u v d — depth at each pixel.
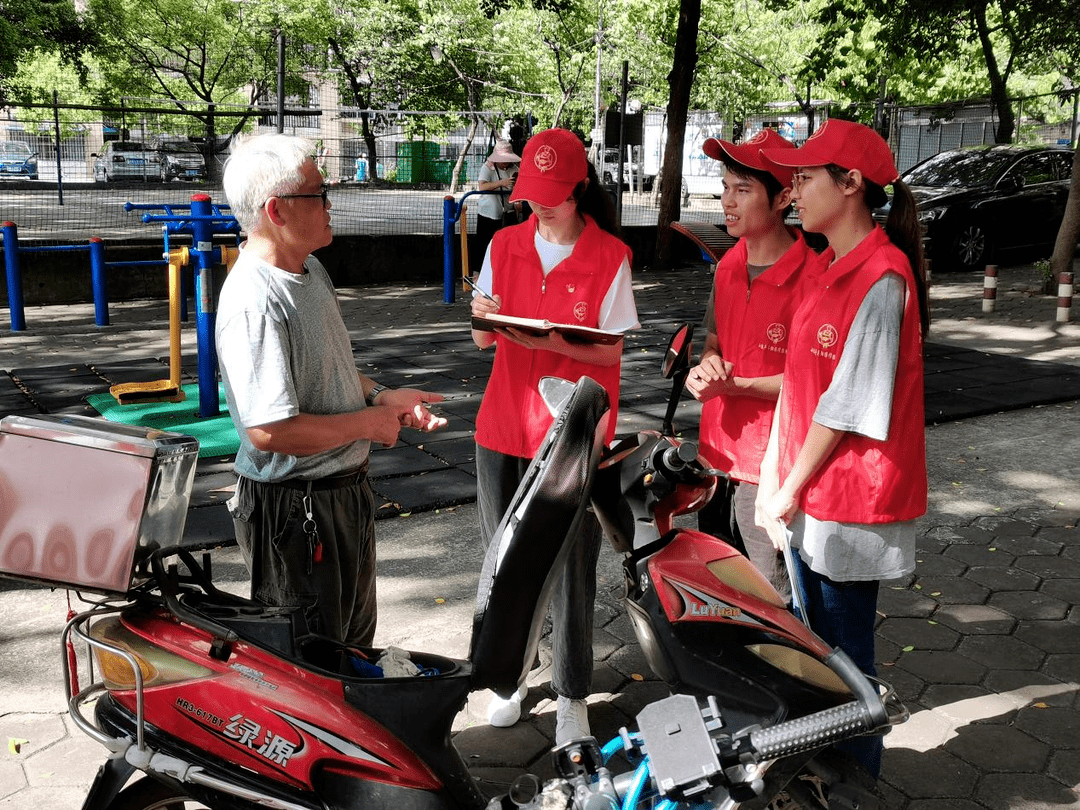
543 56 33.09
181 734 2.18
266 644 2.21
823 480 2.51
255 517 2.62
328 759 2.16
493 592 2.22
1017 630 4.02
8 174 19.44
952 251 15.12
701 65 28.97
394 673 2.32
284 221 2.44
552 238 3.19
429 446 6.24
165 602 2.22
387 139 20.09
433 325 10.90
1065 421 7.01
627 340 9.80
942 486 5.68
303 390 2.54
